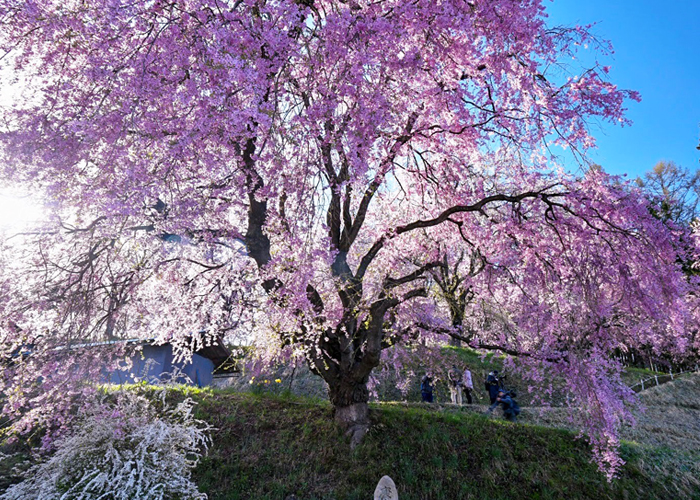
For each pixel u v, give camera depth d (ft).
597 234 25.68
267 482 23.93
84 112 14.38
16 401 18.78
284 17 14.98
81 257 22.18
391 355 40.19
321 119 16.60
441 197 31.45
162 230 24.27
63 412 20.36
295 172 18.39
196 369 50.39
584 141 23.03
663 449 32.83
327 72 16.40
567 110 21.49
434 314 36.11
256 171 21.86
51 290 20.97
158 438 17.25
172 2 15.53
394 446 27.58
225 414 29.63
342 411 29.37
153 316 29.89
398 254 32.81
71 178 15.83
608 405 26.21
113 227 19.67
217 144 18.52
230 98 14.78
